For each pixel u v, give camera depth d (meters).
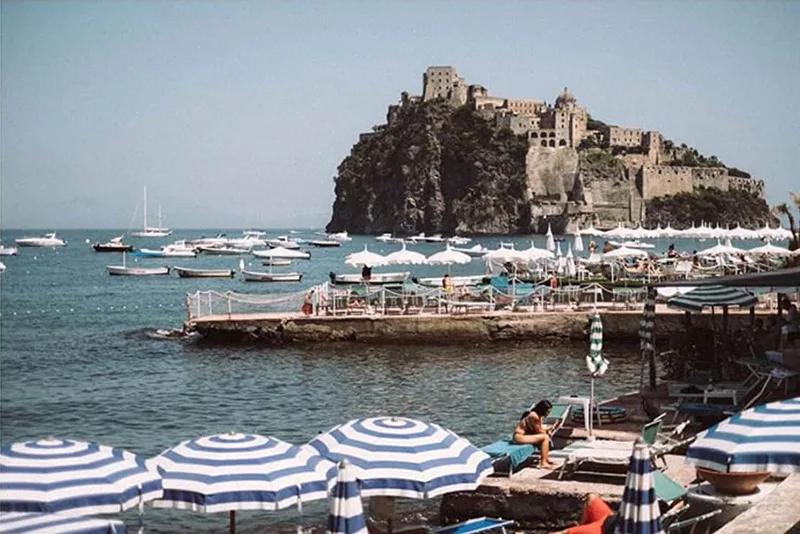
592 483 20.59
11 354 55.97
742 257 84.00
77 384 44.66
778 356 28.59
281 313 59.69
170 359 51.25
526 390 40.16
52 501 13.85
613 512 16.72
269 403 38.69
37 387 43.97
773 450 13.00
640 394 29.31
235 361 49.72
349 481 10.83
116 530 12.08
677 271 72.25
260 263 198.62
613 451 21.27
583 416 26.41
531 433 22.11
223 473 15.21
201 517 22.94
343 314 56.75
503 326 54.75
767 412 13.84
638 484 10.87
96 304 101.00
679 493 17.02
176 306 97.69
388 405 37.44
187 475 15.16
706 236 101.81
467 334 54.47
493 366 46.81
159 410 37.88
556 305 58.00
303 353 51.75
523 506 20.25
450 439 17.27
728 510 15.70
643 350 30.27
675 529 16.03
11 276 157.62
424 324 54.41
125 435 33.44
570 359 48.75
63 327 74.19
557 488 20.14
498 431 32.16
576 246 76.06
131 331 67.62
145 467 15.17
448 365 47.28
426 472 16.14
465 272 151.25
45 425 35.38
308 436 32.38
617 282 62.09
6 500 13.80
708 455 13.41
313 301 58.03
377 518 19.08
